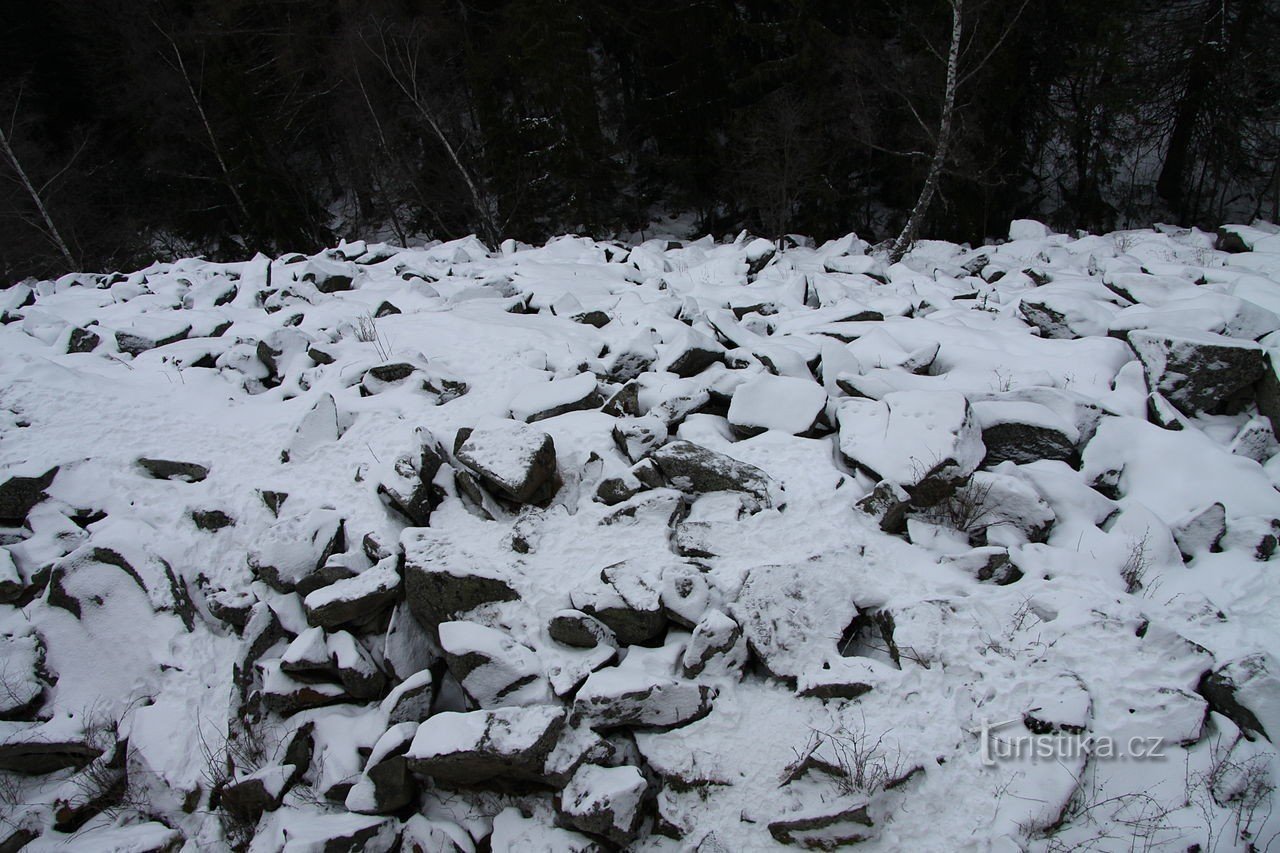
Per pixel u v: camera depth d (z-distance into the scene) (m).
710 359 9.54
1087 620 5.75
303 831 5.63
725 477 7.34
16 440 9.21
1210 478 7.30
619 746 5.96
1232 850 4.69
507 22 29.16
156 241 34.31
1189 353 8.30
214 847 6.20
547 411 8.69
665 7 29.62
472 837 5.75
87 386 10.19
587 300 12.89
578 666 6.22
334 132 33.56
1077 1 23.34
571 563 6.91
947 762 5.27
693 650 6.03
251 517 8.16
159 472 8.85
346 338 11.20
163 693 7.21
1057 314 10.27
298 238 30.88
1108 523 7.10
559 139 27.73
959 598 6.12
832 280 13.66
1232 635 5.74
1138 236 16.66
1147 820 4.87
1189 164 25.53
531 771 5.66
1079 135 25.14
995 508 6.95
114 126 34.38
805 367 9.23
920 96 23.70
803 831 5.14
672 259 16.67
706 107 28.86
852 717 5.62
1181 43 23.08
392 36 27.45
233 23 32.78
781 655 6.04
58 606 7.73
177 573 7.82
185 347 11.40
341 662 6.60
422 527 7.56
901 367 9.34
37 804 6.64
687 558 6.83
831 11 25.98
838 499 7.21
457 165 27.50
